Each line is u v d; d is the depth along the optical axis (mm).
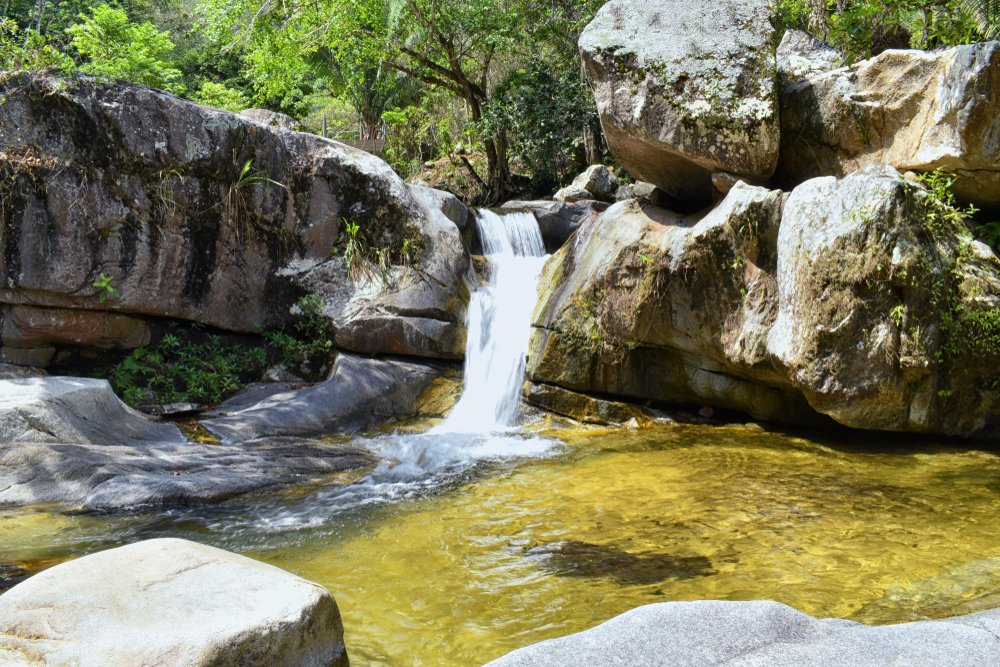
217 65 30031
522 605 4156
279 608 3168
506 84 18172
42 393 6926
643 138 8625
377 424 8719
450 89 18328
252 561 3684
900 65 7996
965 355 6969
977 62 7062
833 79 8453
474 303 10227
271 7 16094
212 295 9305
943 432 7262
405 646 3705
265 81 20031
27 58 8430
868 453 7371
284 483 6613
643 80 8523
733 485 6355
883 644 2514
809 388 7047
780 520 5426
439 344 9703
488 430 8758
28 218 8250
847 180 6949
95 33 14680
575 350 9086
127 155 8648
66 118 8375
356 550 5062
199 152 9008
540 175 17922
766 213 7574
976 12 9352
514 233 12195
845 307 6824
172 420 8320
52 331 8539
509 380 9453
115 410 7445
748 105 8180
